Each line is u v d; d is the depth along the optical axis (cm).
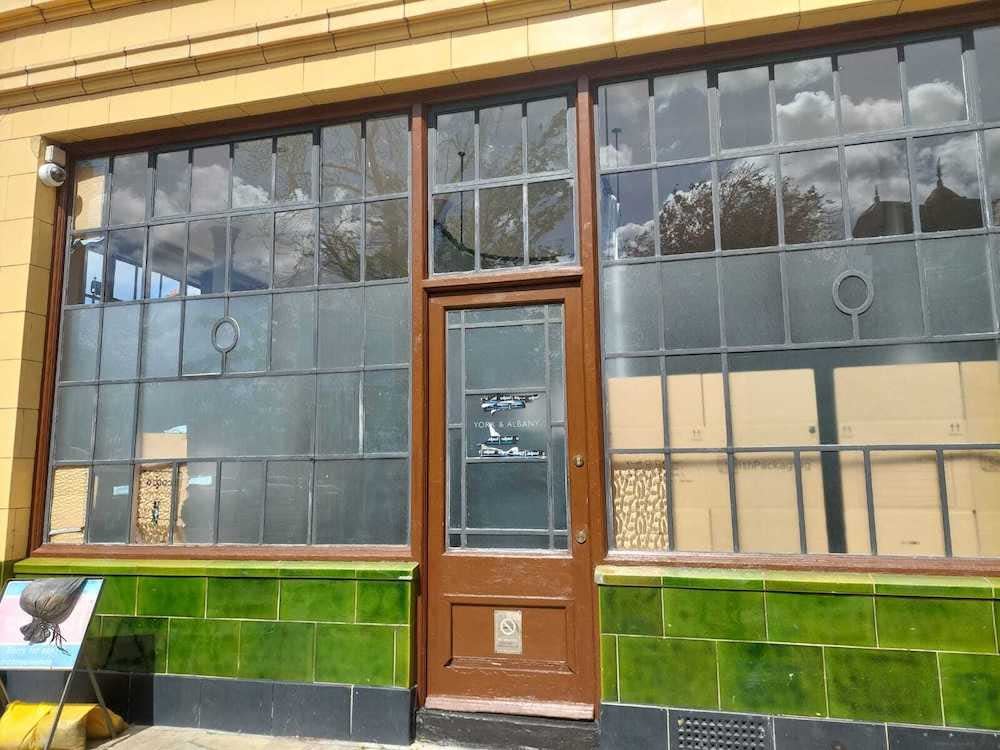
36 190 406
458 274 362
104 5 405
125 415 398
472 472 352
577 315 346
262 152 399
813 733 288
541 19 344
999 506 292
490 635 337
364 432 366
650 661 306
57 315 411
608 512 330
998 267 302
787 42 329
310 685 341
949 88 317
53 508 398
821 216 323
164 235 407
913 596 285
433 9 350
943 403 301
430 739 330
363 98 377
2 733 332
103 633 367
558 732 317
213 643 355
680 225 339
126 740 339
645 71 346
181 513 383
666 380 331
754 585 298
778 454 315
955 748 275
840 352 314
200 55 381
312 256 384
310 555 357
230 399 386
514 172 362
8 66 411
